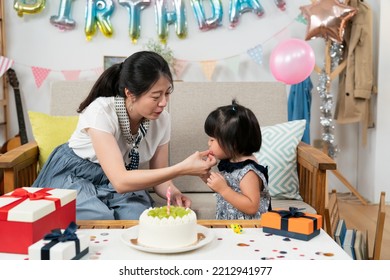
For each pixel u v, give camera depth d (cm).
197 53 360
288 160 220
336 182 384
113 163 163
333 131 359
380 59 351
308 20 319
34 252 106
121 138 184
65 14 350
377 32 360
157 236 118
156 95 166
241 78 365
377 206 351
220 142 175
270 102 244
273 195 219
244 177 169
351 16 313
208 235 125
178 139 237
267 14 361
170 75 169
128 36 356
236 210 177
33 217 115
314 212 196
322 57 367
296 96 339
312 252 117
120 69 182
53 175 193
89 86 245
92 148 190
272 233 131
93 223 144
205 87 243
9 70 349
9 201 124
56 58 356
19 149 210
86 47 356
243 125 173
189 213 124
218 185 163
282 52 291
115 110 175
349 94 346
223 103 241
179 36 355
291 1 360
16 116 361
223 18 360
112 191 192
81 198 181
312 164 197
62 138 223
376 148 355
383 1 348
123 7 354
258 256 114
